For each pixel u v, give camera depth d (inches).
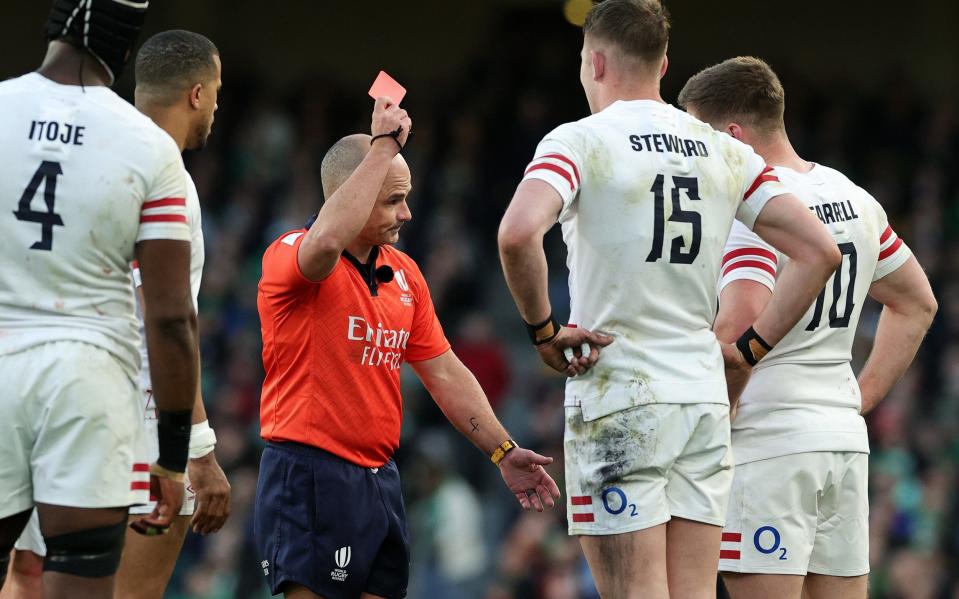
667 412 568.4
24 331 498.0
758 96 665.0
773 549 638.5
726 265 644.7
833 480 649.6
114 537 508.1
